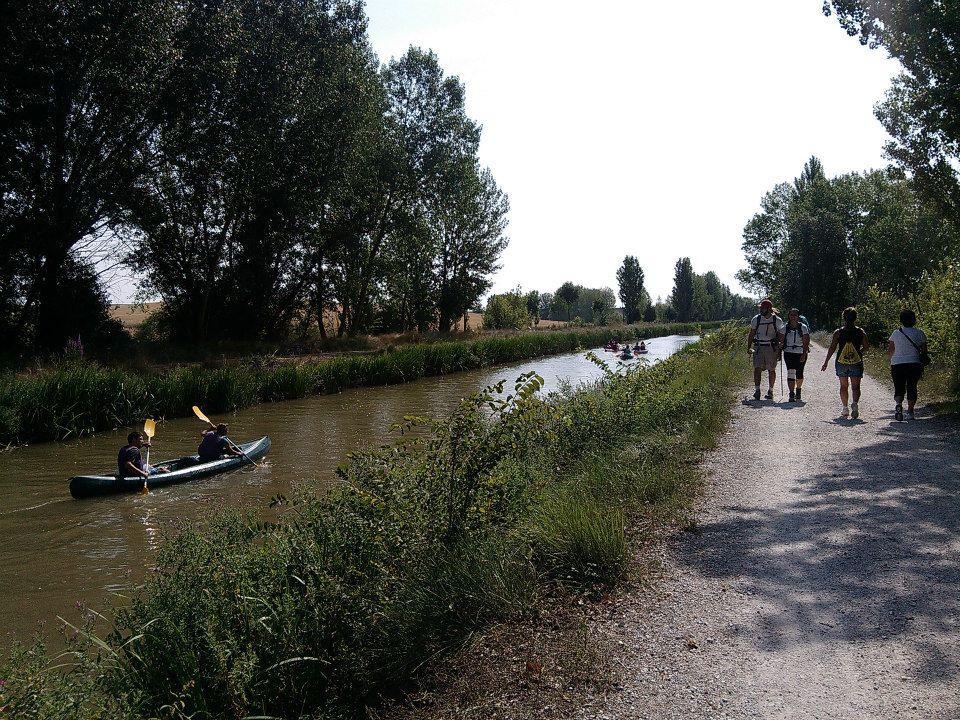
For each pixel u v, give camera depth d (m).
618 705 3.44
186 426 18.66
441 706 3.59
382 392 26.83
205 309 35.38
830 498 6.86
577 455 8.99
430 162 46.91
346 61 35.66
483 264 54.97
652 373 12.51
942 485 7.09
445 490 5.35
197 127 28.77
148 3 24.05
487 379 32.16
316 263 39.75
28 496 11.34
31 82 22.56
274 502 5.82
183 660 3.83
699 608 4.53
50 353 24.34
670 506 6.78
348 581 4.53
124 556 8.19
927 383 15.49
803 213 52.34
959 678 3.51
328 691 3.81
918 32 13.85
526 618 4.50
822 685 3.52
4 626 6.14
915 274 41.47
